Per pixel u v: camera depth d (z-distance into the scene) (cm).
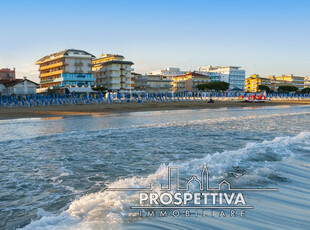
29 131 2034
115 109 4803
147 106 5578
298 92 14962
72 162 1067
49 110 4362
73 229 459
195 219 505
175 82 14088
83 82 9138
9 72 12194
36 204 626
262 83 16525
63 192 710
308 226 488
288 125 2459
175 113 4109
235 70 15500
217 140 1622
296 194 646
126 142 1550
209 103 7075
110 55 11462
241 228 475
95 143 1517
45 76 10144
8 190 729
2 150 1317
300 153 1121
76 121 2842
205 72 15138
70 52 9206
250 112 4434
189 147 1392
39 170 945
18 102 4984
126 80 10231
